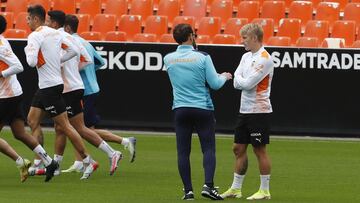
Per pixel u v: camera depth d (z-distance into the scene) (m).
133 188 33.94
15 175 37.31
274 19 62.19
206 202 30.08
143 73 54.22
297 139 51.81
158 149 47.00
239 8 62.81
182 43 30.38
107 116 54.59
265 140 30.52
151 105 54.31
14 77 34.44
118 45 54.19
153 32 61.62
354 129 52.62
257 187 34.69
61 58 35.38
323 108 52.72
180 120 30.30
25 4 66.19
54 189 33.47
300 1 62.47
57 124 35.84
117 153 36.81
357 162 42.66
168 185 34.84
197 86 30.02
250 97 30.47
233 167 40.69
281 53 52.72
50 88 34.94
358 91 52.38
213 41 58.47
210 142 30.27
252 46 30.16
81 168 38.56
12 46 54.75
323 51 52.44
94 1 65.38
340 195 32.53
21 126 34.81
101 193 32.50
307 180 36.72
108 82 54.47
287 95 52.88
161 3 64.00
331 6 61.62
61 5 65.75
